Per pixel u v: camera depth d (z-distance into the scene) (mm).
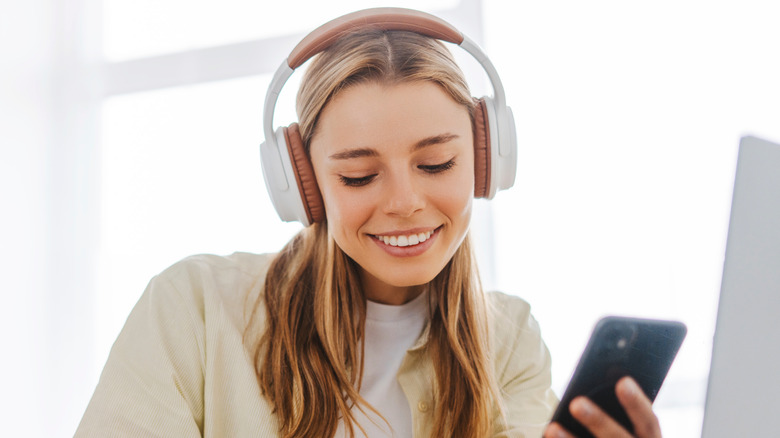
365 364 990
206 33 2514
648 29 2303
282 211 932
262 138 2459
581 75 2322
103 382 892
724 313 623
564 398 663
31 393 2430
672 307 2248
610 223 2293
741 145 622
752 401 619
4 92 2514
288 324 966
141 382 887
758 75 2250
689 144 2270
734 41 2264
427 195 837
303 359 942
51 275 2482
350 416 912
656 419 665
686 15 2287
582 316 2287
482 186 933
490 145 900
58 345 2461
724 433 625
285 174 902
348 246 873
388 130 806
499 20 2354
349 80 816
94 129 2529
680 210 2266
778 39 2242
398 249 858
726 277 623
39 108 2529
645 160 2289
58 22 2561
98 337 2469
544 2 2340
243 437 920
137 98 2523
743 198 620
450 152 836
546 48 2336
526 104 2332
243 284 1047
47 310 2469
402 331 1020
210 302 980
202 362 948
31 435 2414
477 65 2344
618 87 2307
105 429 851
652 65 2297
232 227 2443
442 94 832
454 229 870
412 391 974
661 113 2285
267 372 945
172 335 941
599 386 660
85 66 2549
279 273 1038
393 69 810
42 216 2498
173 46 2523
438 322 1019
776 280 614
